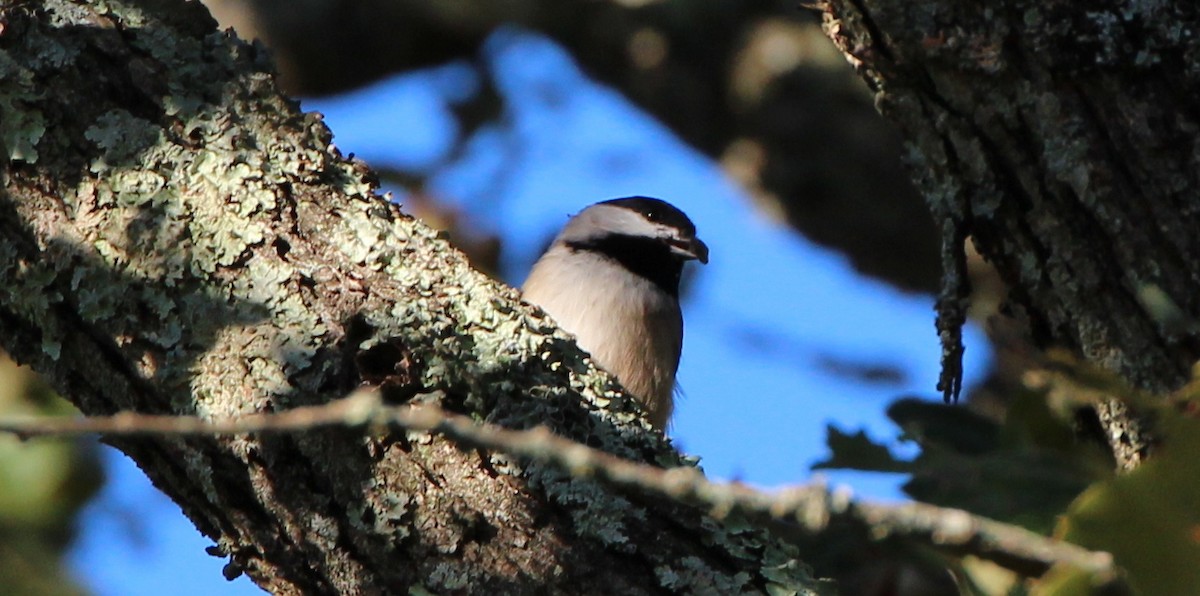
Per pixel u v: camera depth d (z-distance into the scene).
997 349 5.85
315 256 5.22
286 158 5.41
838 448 6.12
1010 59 5.65
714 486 3.51
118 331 5.10
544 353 5.29
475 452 4.96
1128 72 5.62
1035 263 5.82
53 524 10.12
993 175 5.81
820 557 6.71
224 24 15.06
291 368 4.96
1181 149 5.60
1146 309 5.57
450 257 5.41
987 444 6.92
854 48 5.92
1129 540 3.42
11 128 5.26
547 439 3.59
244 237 5.16
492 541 4.88
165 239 5.15
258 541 5.07
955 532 3.46
